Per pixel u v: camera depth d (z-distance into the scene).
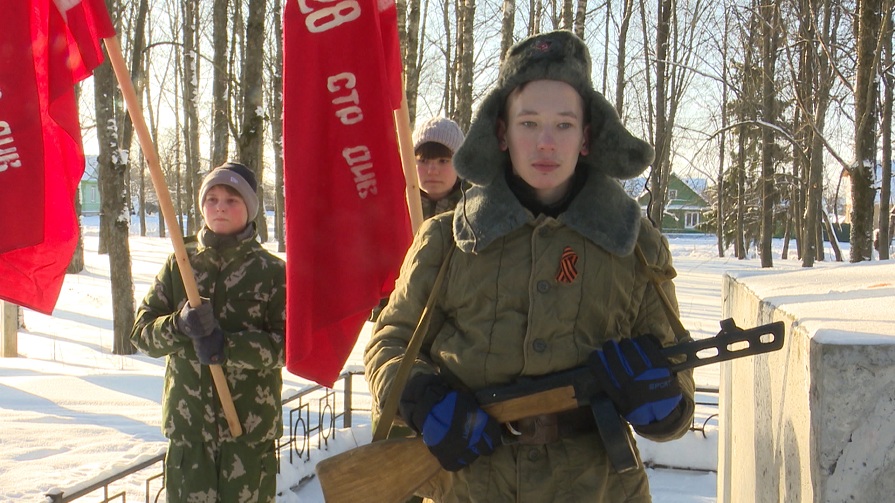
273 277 3.14
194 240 3.24
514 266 1.54
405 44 12.27
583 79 1.55
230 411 2.95
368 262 2.60
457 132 3.29
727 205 35.41
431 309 1.56
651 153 1.58
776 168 30.92
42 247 3.02
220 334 2.88
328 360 2.56
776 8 18.08
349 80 2.60
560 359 1.50
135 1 23.00
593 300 1.53
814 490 1.44
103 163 9.18
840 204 52.12
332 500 1.57
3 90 2.79
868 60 10.48
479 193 1.59
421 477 1.57
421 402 1.46
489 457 1.53
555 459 1.50
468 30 13.56
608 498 1.53
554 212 1.59
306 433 4.89
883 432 1.36
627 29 19.83
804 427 1.57
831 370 1.39
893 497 1.36
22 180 2.79
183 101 29.47
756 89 23.06
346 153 2.60
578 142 1.53
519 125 1.53
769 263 23.52
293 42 2.60
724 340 1.45
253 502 3.03
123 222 9.32
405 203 2.66
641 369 1.43
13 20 2.79
